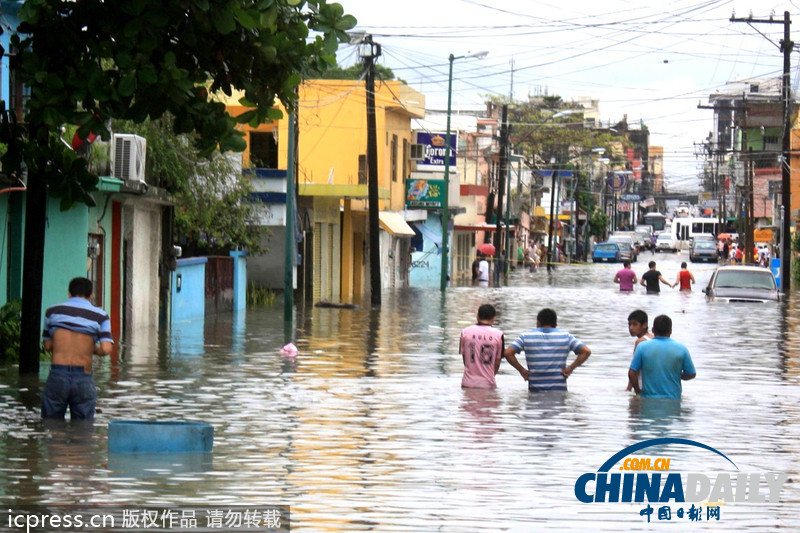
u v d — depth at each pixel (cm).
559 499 1023
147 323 2931
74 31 1263
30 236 1831
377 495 1024
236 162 3678
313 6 1312
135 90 1270
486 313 1767
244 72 1313
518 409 1540
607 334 2869
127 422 1233
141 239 2861
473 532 903
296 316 3412
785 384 1867
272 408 1538
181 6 1226
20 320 2034
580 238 13650
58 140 1574
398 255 6122
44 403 1391
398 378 1875
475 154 8312
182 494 1020
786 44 5684
